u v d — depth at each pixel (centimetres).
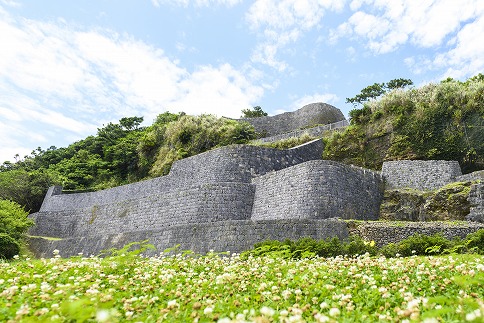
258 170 2498
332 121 4181
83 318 339
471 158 2252
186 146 3759
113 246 1864
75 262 766
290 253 1027
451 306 389
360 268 646
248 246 1473
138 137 4938
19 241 2277
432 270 594
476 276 516
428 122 2470
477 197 1623
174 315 400
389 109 2736
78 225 2947
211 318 379
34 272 646
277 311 402
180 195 2273
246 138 3631
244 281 577
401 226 1379
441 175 2047
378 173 2189
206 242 1556
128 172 4391
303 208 1864
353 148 2812
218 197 2136
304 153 2814
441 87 2564
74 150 6000
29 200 4262
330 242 1248
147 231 1780
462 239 1266
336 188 1895
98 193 3572
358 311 403
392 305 439
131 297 482
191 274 642
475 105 2342
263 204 2092
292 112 4372
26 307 392
